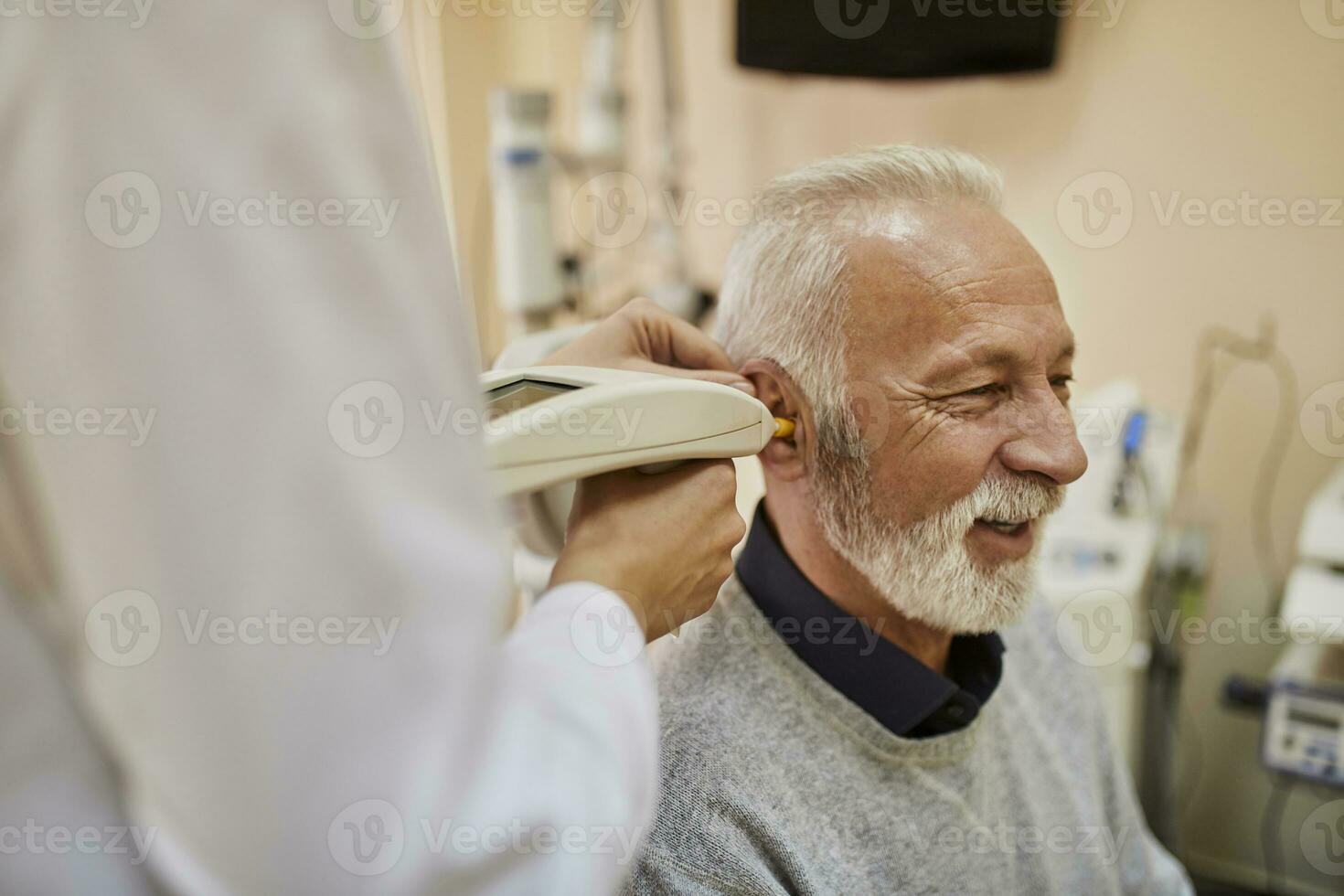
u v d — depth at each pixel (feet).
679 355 2.75
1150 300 5.89
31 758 1.23
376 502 1.15
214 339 1.09
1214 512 5.95
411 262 1.21
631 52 7.27
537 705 1.34
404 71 1.23
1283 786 6.05
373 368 1.17
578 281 6.57
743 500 5.78
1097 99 5.78
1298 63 5.22
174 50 1.08
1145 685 5.55
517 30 7.46
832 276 2.51
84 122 1.07
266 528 1.12
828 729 2.61
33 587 1.23
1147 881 3.36
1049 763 3.08
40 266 1.09
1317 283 5.43
